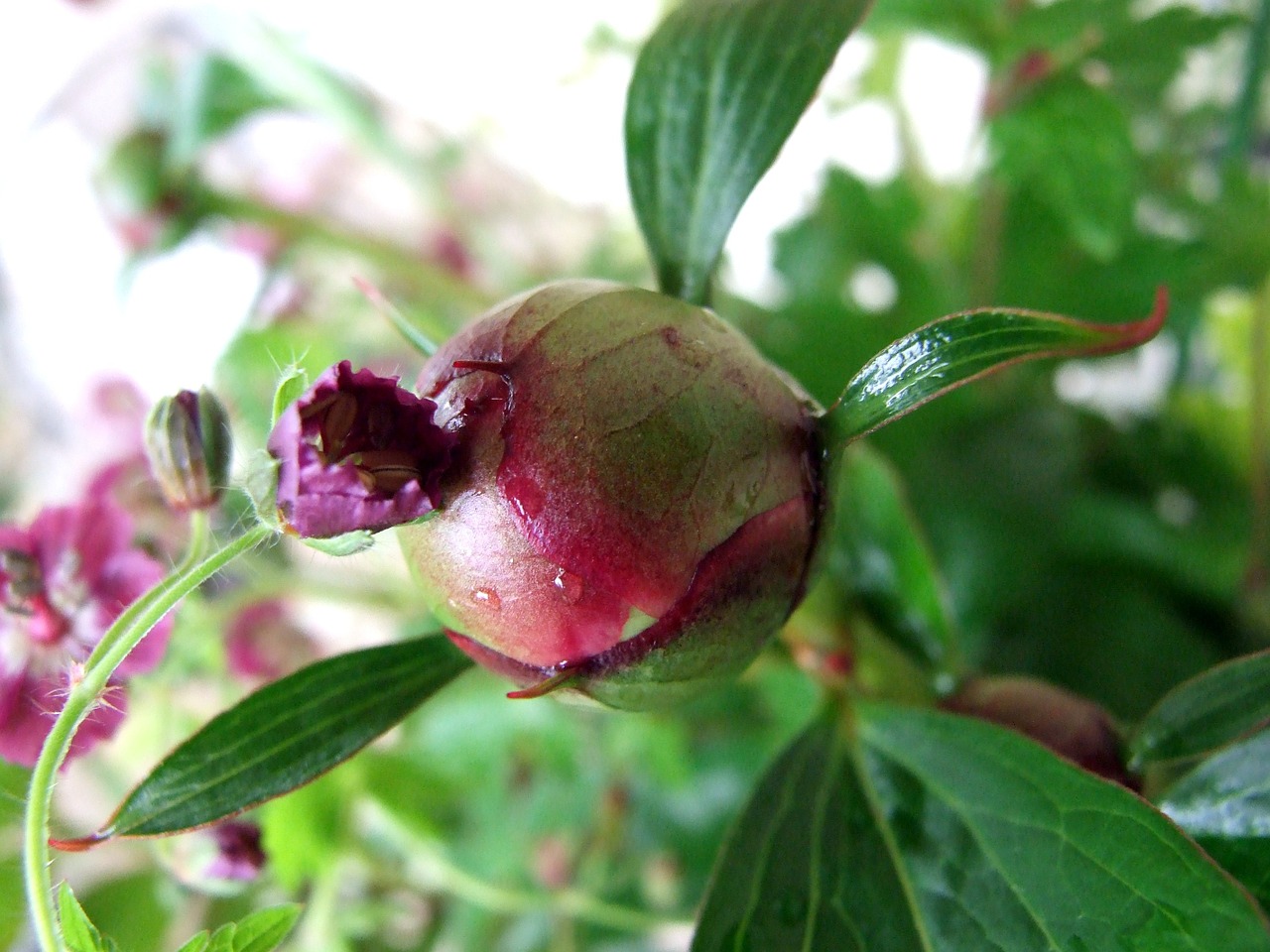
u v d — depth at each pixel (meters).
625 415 0.08
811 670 0.13
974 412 0.20
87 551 0.12
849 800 0.11
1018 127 0.17
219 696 0.18
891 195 0.21
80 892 0.15
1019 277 0.19
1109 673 0.18
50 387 0.33
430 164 0.25
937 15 0.17
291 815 0.16
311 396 0.08
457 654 0.10
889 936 0.10
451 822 0.20
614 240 0.25
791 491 0.09
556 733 0.20
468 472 0.08
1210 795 0.10
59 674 0.12
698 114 0.11
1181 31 0.17
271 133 0.29
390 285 0.25
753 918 0.10
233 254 0.24
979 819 0.10
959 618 0.18
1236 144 0.18
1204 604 0.19
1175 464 0.21
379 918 0.19
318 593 0.18
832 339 0.20
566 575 0.08
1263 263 0.18
